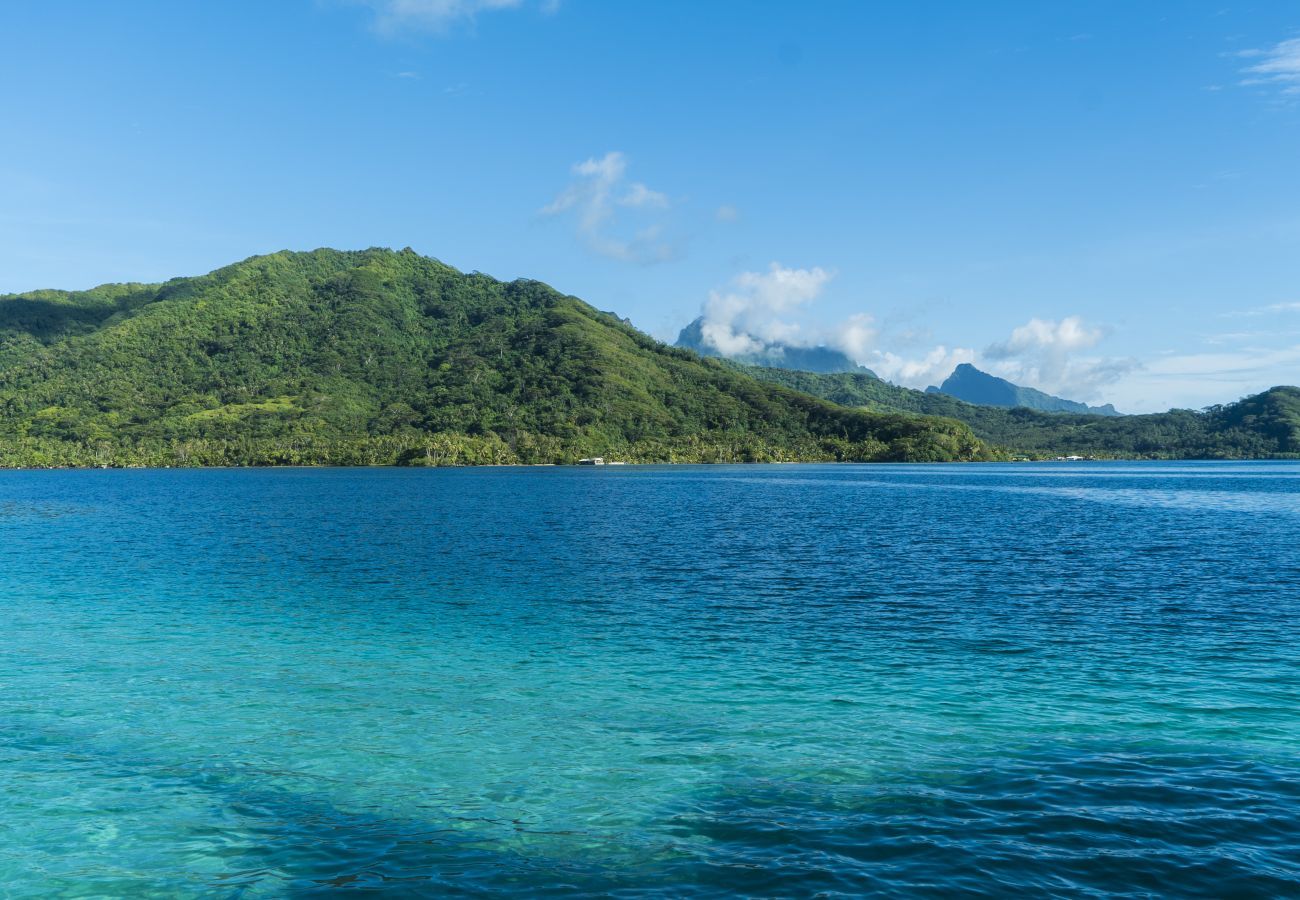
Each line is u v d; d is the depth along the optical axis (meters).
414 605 35.91
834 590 39.25
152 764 18.31
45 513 93.56
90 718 21.30
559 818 15.33
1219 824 14.45
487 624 31.95
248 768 18.03
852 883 12.59
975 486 152.88
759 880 12.77
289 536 66.06
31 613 34.62
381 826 15.19
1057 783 16.41
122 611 35.00
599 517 82.88
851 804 15.62
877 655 26.91
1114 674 24.39
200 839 14.87
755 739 19.34
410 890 12.79
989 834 14.20
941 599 36.81
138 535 67.75
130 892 13.16
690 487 149.00
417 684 24.02
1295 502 106.12
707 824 14.92
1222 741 18.73
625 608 35.06
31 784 17.31
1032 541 59.78
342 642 29.19
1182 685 23.17
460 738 19.67
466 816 15.52
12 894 13.13
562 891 12.59
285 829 15.17
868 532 66.81
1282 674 24.25
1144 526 71.75
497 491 137.50
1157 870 12.84
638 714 21.22
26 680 24.64
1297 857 13.23
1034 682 23.64
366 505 103.50
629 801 16.02
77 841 14.88
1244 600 36.19
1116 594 37.81
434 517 84.31
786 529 69.44
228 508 99.81
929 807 15.40
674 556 52.06
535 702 22.28
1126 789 16.06
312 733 20.11
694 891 12.46
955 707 21.48
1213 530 68.06
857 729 19.92
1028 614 33.38
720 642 28.80
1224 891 12.21
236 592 39.53
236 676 25.00
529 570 46.25
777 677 24.41
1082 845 13.73
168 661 26.78
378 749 19.03
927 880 12.65
